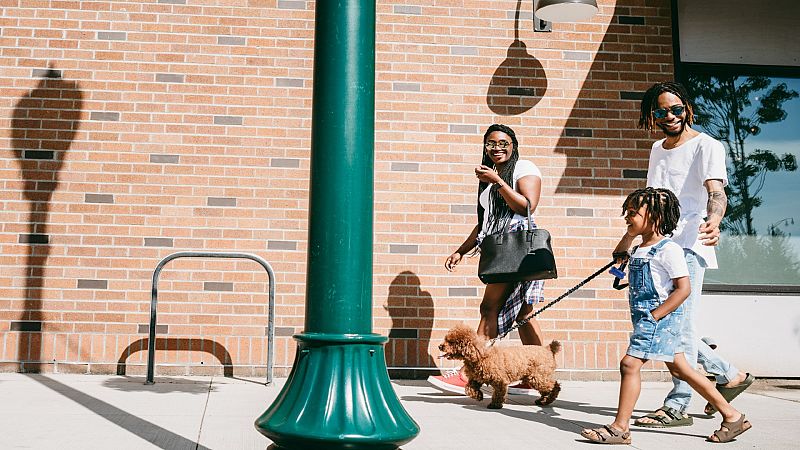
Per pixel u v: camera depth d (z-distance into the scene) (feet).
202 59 20.16
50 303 18.93
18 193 19.24
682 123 14.33
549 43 21.31
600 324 20.27
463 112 20.72
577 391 18.33
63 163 19.44
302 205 19.90
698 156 14.08
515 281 15.97
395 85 20.65
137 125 19.75
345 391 8.75
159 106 19.88
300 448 8.60
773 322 21.35
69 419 12.87
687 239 14.14
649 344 12.28
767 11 22.80
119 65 19.94
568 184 20.79
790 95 22.68
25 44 19.81
